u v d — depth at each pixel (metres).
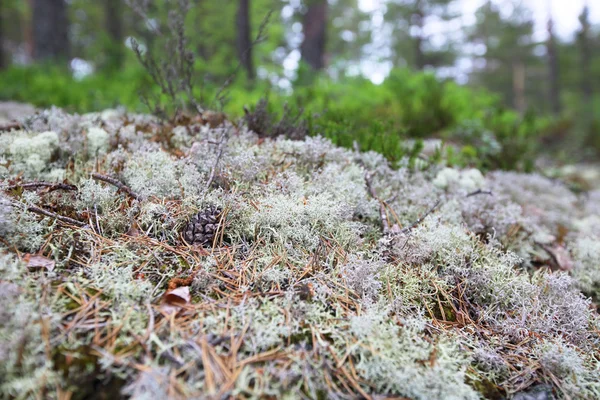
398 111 0.95
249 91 1.20
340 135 0.59
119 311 0.29
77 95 0.95
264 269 0.35
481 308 0.37
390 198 0.48
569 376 0.31
